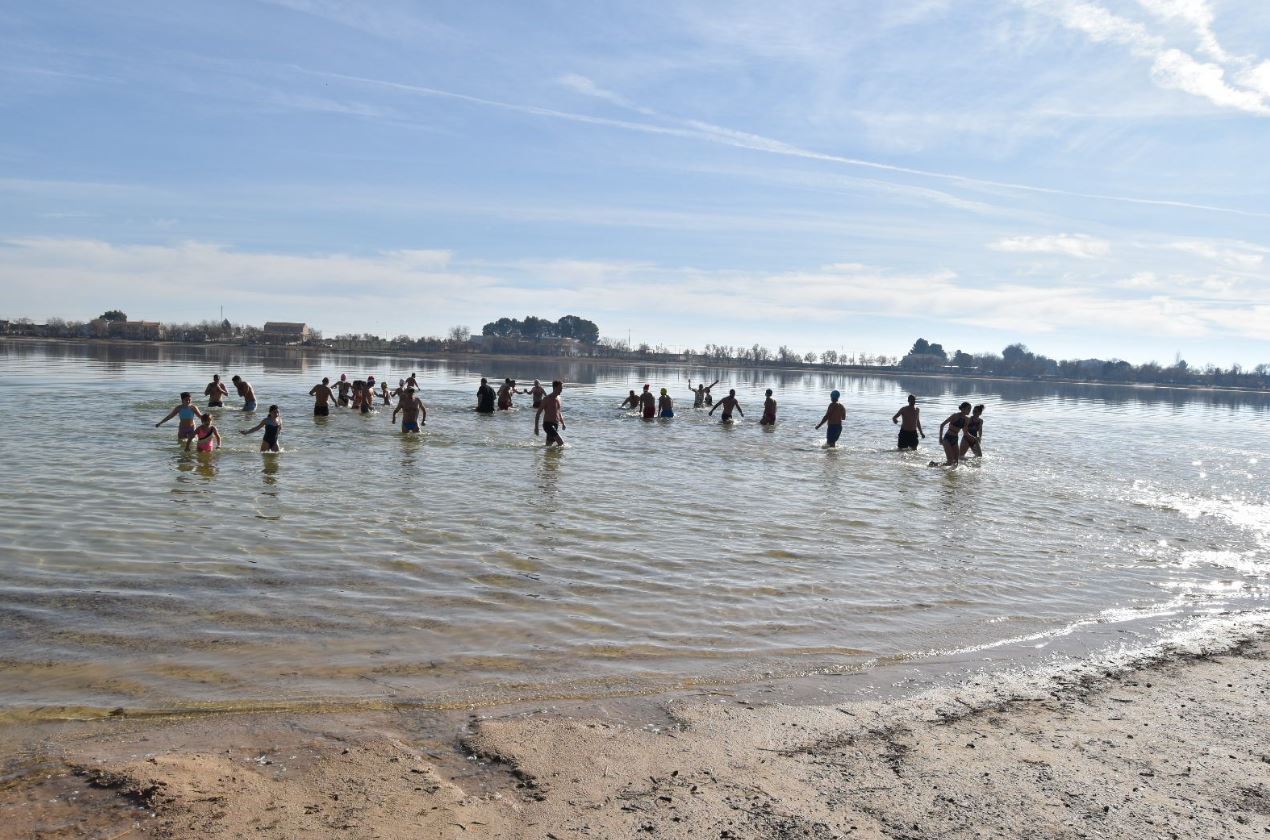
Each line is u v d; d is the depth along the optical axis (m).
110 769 4.94
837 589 9.74
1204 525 15.02
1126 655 7.91
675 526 12.72
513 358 182.00
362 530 11.52
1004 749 5.76
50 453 17.59
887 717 6.27
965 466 22.05
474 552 10.61
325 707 6.03
